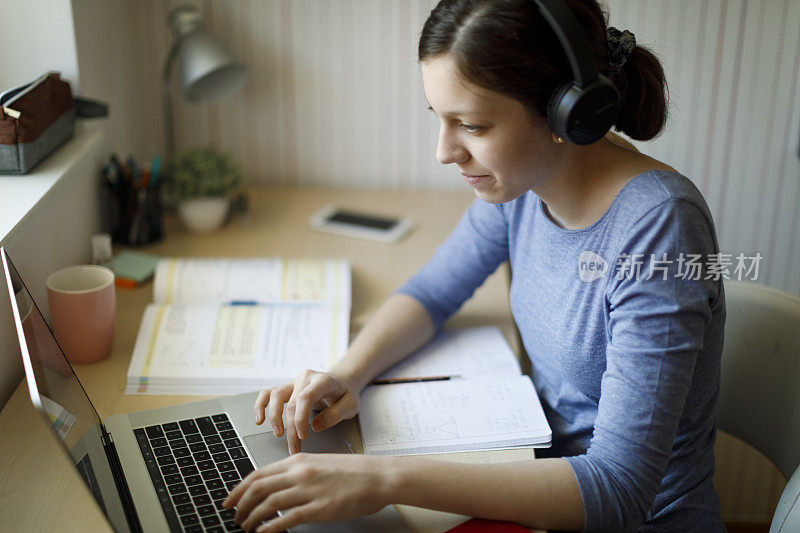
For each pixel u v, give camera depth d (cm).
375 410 98
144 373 104
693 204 80
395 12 164
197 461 87
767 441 111
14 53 129
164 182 150
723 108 167
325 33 166
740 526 184
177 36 154
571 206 89
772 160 171
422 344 114
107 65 147
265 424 95
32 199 104
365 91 172
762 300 110
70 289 110
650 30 163
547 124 77
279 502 76
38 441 94
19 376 105
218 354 109
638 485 79
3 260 84
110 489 79
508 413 97
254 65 170
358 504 76
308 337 113
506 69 73
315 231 155
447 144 80
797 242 177
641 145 172
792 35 160
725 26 161
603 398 83
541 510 78
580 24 76
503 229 111
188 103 167
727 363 115
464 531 78
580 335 91
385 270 139
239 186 158
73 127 130
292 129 175
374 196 176
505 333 120
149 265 135
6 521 81
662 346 78
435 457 90
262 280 126
